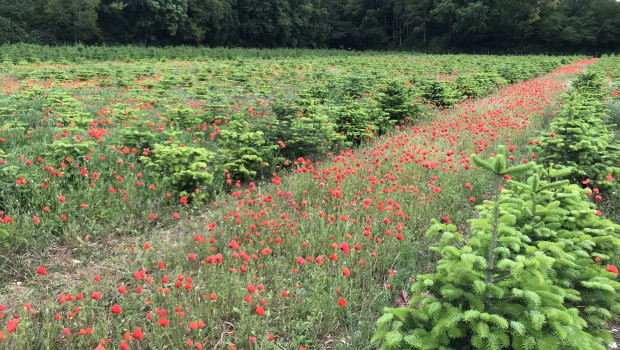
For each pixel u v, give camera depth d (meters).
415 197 5.36
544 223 3.16
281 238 4.47
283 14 57.19
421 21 67.38
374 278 4.00
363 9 72.81
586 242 2.97
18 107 9.88
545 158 5.91
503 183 6.05
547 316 2.05
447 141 7.97
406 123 10.52
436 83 12.87
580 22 56.44
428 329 2.41
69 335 2.81
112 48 30.34
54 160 5.52
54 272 3.88
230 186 6.27
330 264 4.11
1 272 3.80
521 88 15.57
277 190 5.74
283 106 7.55
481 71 20.06
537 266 2.14
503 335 2.06
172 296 3.37
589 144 5.42
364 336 3.12
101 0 45.12
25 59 22.88
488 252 2.56
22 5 39.75
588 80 12.44
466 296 2.24
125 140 6.41
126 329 3.02
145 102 11.12
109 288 3.57
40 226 4.42
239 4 56.34
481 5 56.12
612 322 3.43
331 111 9.00
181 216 5.24
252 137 6.56
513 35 58.81
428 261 4.22
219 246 4.39
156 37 47.97
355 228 4.62
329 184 5.89
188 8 50.28
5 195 4.61
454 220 5.04
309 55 42.88
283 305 3.38
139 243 4.51
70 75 16.34
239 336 3.04
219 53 36.22
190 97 13.19
